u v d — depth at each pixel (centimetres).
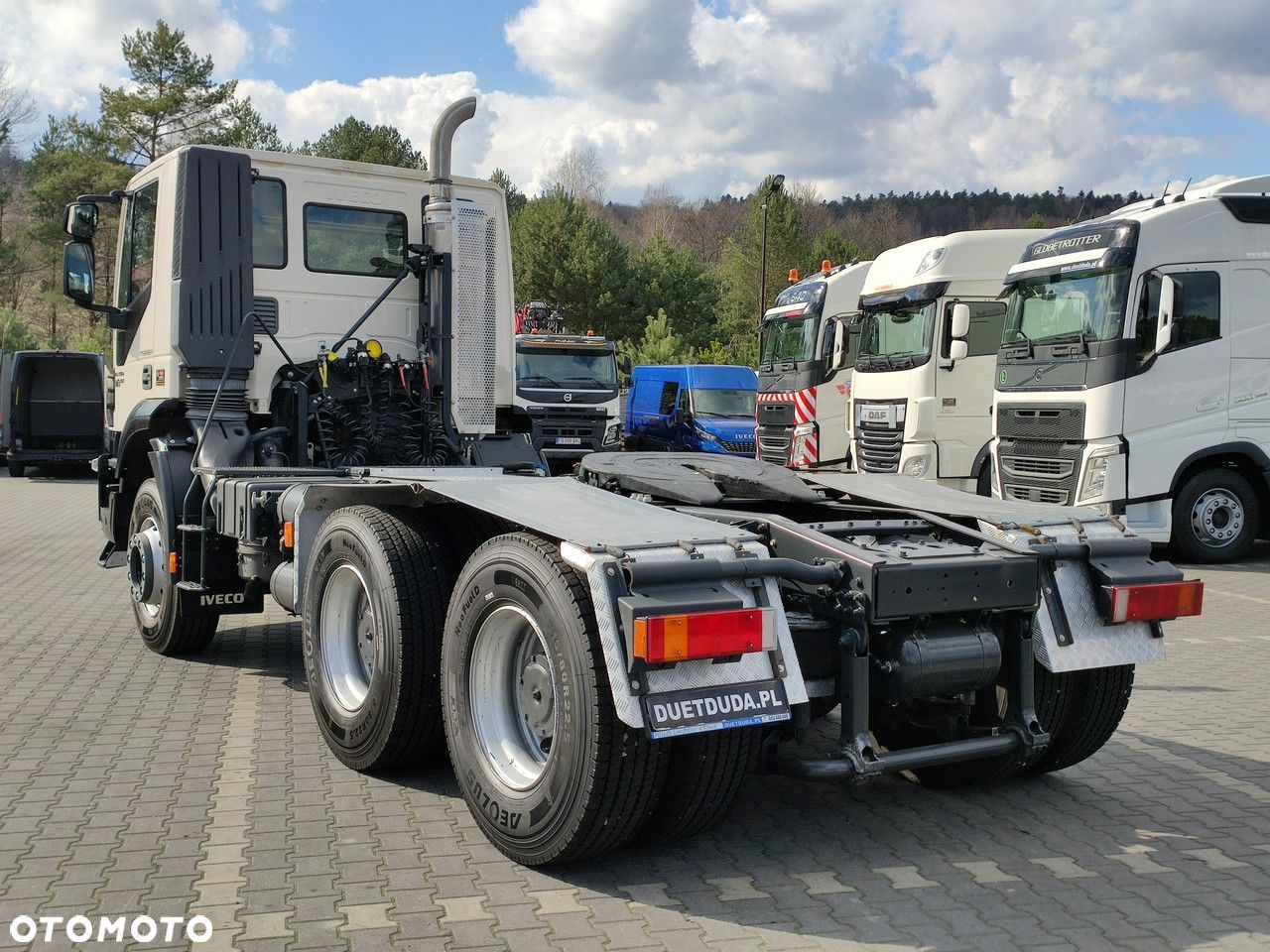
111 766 513
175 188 711
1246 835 443
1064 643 442
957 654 421
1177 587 452
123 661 736
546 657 406
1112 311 1211
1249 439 1251
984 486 1556
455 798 473
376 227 772
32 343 4638
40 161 5775
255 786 486
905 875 400
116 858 404
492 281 752
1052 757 504
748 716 370
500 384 789
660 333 4369
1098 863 413
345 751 504
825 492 542
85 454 2372
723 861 412
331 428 724
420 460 740
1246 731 600
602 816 375
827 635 415
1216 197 1238
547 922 356
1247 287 1243
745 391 2578
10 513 1745
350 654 520
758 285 5900
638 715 354
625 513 424
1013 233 1581
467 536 488
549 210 5459
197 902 367
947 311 1549
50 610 935
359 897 372
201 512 684
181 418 729
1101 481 1212
